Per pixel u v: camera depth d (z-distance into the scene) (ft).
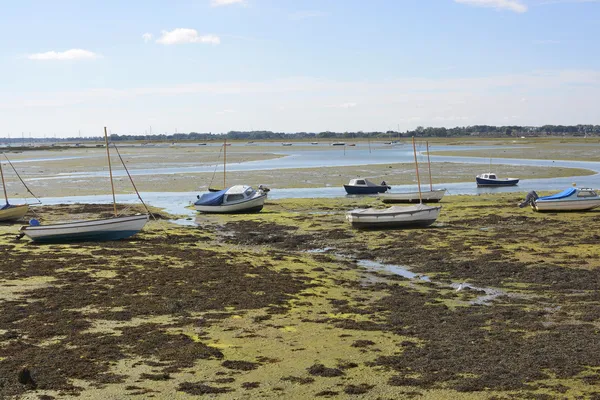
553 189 208.95
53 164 389.80
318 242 118.21
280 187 228.84
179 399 45.70
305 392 46.96
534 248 104.01
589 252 99.66
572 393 45.65
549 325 63.31
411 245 111.04
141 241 117.39
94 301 71.87
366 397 45.93
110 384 48.19
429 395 46.03
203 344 57.57
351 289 80.64
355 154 482.28
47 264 91.56
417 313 68.64
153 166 350.43
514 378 48.52
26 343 57.41
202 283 81.20
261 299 73.61
